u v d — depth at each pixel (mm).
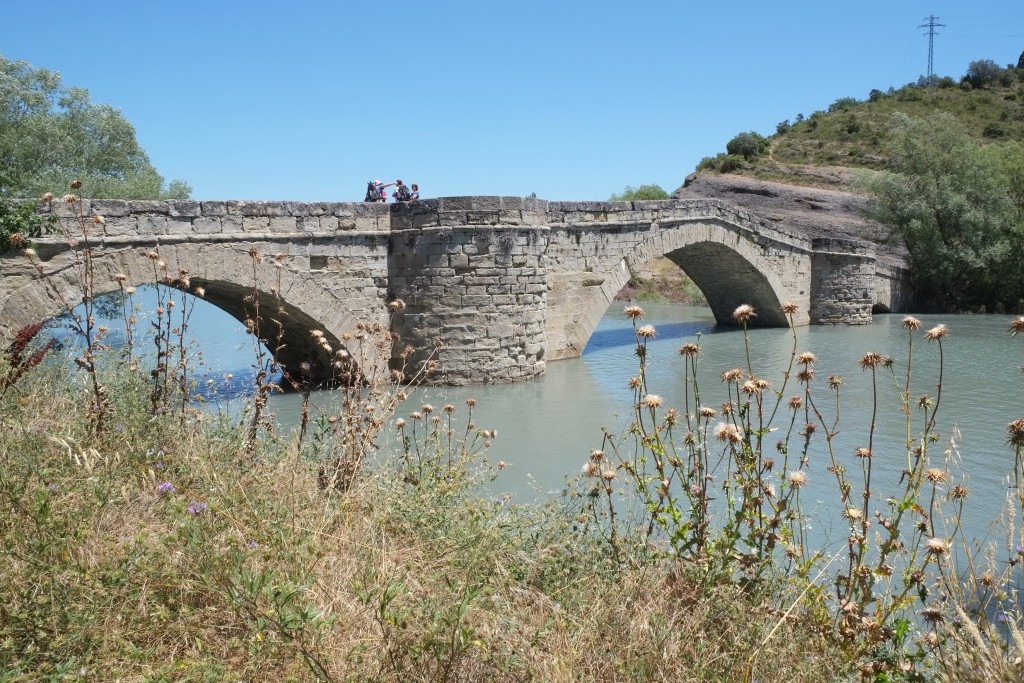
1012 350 29344
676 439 14914
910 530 9719
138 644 3963
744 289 39562
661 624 4812
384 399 8836
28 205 15688
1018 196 47000
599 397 20266
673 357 28531
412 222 21859
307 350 22781
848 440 15359
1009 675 4316
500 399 19938
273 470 6672
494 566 5527
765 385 5809
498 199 21922
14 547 4254
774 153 75062
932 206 45875
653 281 59219
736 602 5020
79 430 6684
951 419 17469
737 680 4434
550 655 4383
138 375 9344
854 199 58438
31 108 31531
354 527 5668
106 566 4219
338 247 20953
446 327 21609
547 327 26859
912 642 5891
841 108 91312
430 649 4023
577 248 27766
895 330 37812
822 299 41188
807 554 7992
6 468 5238
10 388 7711
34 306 15672
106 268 16719
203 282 18656
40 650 3736
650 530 6078
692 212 32938
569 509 7453
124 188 30797
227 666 3840
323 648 3910
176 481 5977
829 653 4766
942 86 92375
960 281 47531
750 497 5695
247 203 19156
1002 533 9766
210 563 4168
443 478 7469
